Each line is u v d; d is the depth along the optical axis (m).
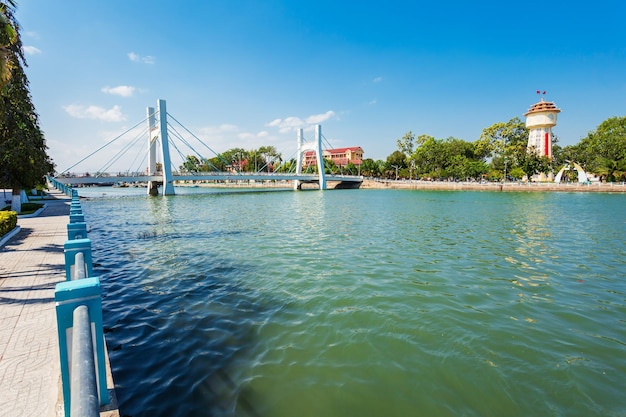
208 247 14.36
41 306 6.14
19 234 14.53
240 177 70.56
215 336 6.11
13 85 20.86
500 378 4.90
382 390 4.61
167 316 7.01
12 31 11.16
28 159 23.80
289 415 4.11
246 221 24.22
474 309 7.53
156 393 4.48
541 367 5.20
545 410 4.25
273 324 6.64
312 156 145.25
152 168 68.56
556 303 7.98
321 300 7.96
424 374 4.99
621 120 76.75
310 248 14.15
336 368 5.12
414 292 8.63
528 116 89.38
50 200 43.72
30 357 4.34
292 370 5.05
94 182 54.72
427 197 57.34
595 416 4.14
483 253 13.42
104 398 3.00
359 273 10.34
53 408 3.22
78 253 3.90
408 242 15.72
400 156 110.06
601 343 6.00
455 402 4.39
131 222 23.84
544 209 34.25
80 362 1.74
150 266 11.11
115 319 6.87
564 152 90.25
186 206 40.03
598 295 8.59
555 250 14.07
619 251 13.93
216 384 4.69
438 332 6.34
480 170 91.75
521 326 6.66
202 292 8.51
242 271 10.49
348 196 61.94
